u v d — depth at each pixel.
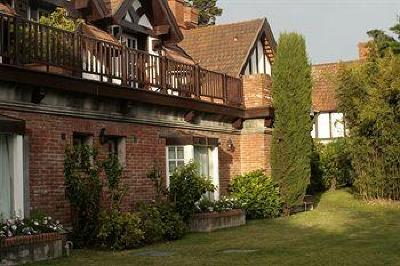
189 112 18.48
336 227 16.62
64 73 14.07
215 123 20.27
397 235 14.70
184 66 18.19
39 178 13.02
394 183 23.48
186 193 15.68
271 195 19.67
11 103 12.31
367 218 18.91
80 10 17.89
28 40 12.47
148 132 16.80
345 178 30.30
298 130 20.23
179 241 14.27
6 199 12.06
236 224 17.48
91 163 14.04
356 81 24.30
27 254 10.88
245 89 21.66
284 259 11.23
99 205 13.34
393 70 22.75
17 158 12.05
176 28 20.80
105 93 14.52
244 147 21.61
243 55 23.36
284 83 20.30
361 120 23.45
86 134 14.61
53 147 13.45
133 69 15.72
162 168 17.28
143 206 14.65
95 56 14.35
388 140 23.22
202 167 18.75
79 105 14.28
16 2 15.45
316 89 39.44
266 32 24.86
